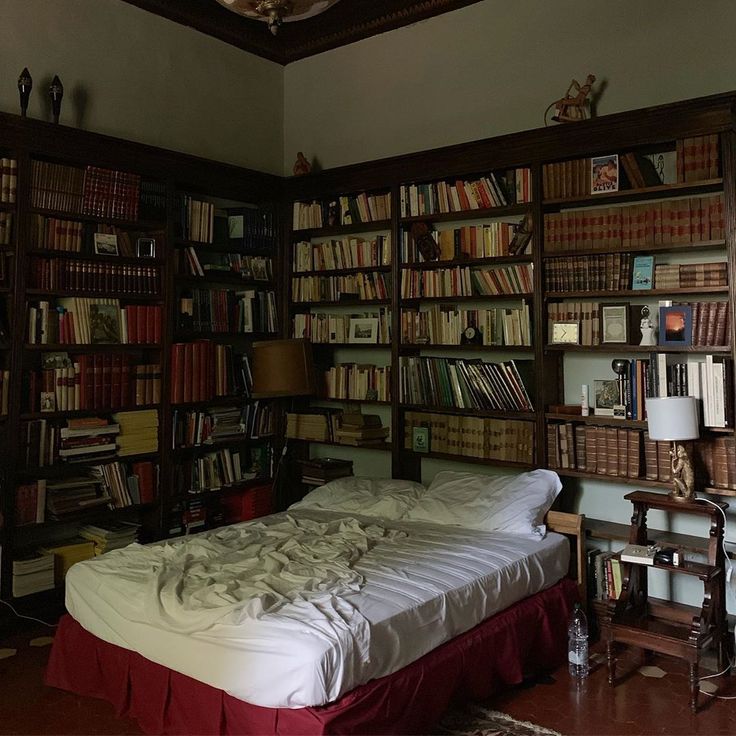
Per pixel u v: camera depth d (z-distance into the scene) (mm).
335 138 5184
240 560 3021
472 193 4219
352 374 4828
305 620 2357
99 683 2832
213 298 4688
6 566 3627
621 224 3658
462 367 4254
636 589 3426
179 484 4449
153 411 4289
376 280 4684
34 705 2861
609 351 3709
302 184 5039
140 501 4211
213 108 4961
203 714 2389
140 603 2637
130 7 4465
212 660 2357
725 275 3373
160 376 4320
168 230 4352
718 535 3158
